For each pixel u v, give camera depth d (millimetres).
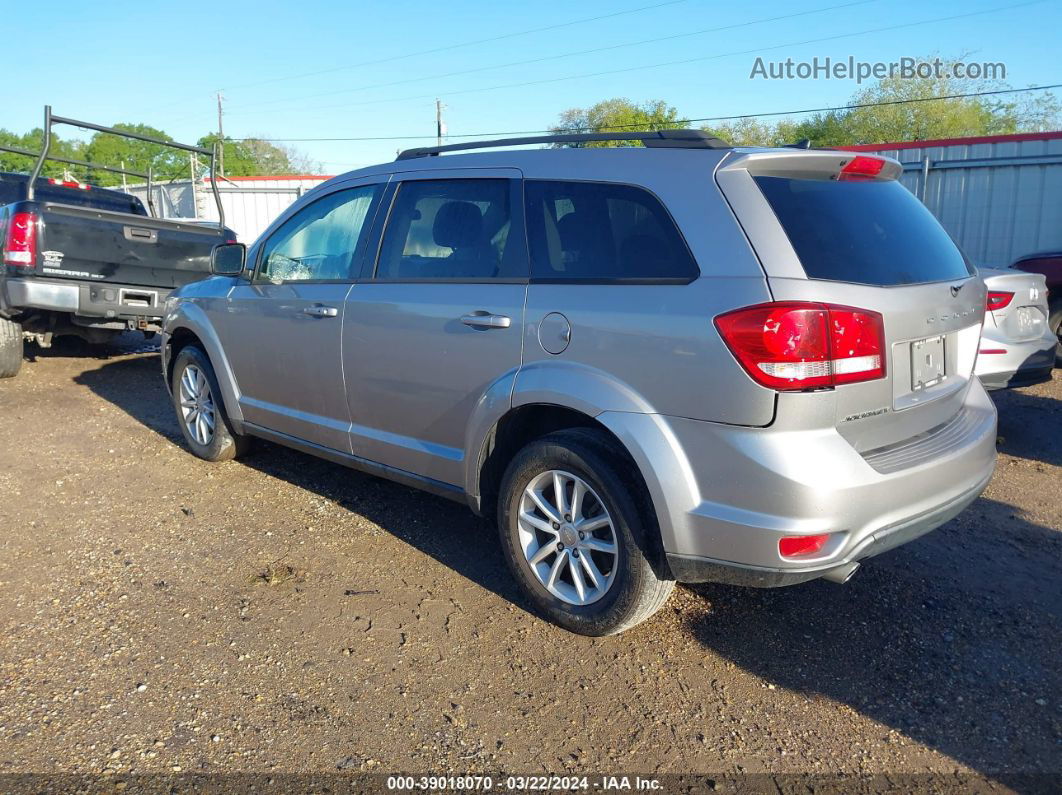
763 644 3232
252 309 4594
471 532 4238
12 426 6086
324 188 4383
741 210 2768
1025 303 5891
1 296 7094
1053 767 2570
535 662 3076
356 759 2545
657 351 2799
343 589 3615
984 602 3592
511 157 3490
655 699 2875
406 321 3652
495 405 3270
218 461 5289
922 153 15688
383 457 3938
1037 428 6531
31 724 2660
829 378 2582
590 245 3107
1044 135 14500
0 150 9148
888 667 3092
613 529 2996
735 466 2650
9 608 3400
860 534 2666
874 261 2865
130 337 10344
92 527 4258
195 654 3092
